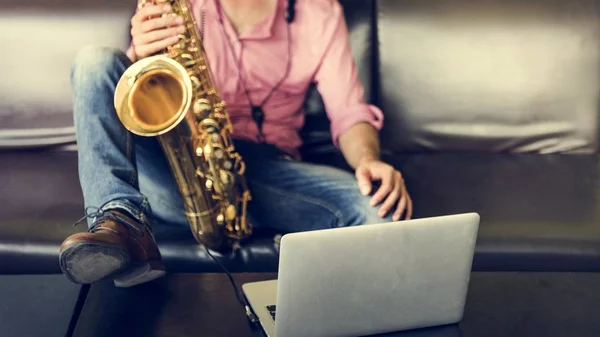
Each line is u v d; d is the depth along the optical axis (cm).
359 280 126
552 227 189
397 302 130
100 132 182
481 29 228
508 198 202
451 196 203
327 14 221
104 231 155
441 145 229
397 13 228
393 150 230
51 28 223
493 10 229
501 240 186
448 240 128
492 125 229
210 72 201
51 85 223
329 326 129
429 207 198
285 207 196
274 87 220
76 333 134
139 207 175
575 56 228
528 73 228
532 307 142
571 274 153
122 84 162
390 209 190
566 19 228
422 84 228
